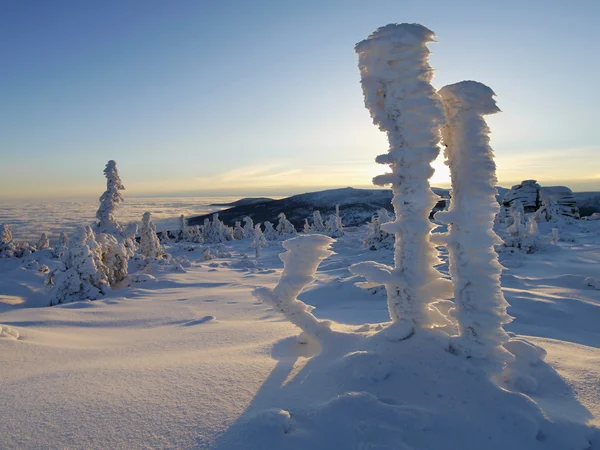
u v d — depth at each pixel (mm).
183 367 4551
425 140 3898
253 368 4371
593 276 16500
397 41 3754
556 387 3646
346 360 3902
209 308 13055
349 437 2809
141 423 3133
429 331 4043
